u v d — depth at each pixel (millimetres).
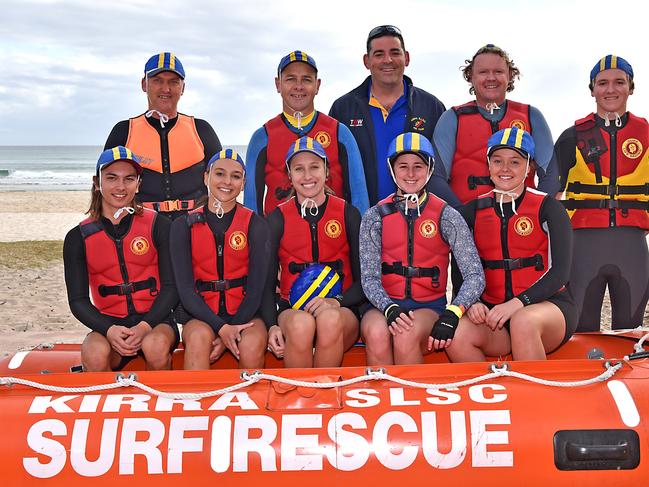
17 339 7703
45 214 24234
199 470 2891
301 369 3215
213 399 3064
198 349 3623
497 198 3783
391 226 3812
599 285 4684
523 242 3748
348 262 4051
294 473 2883
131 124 4758
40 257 13859
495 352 3775
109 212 3865
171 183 4715
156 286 3902
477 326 3639
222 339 3705
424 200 3824
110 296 3852
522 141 3658
